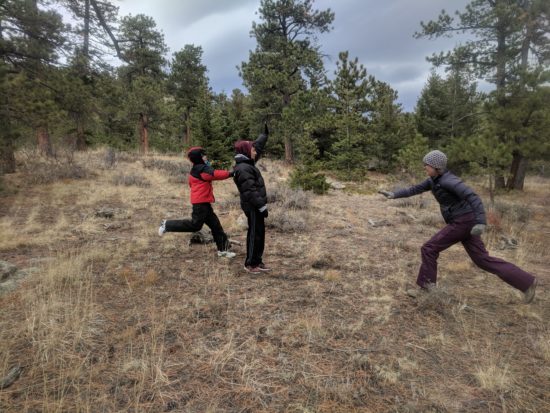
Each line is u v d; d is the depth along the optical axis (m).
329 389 2.27
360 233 6.49
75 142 18.27
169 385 2.29
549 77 11.60
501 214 8.56
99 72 12.02
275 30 20.23
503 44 14.64
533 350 2.77
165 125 23.94
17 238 5.25
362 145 17.17
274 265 4.62
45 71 10.27
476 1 14.20
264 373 2.44
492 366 2.49
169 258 4.77
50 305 3.19
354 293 3.80
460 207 3.49
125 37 27.19
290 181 11.76
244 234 6.07
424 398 2.20
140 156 17.44
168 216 7.09
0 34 9.65
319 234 6.28
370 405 2.14
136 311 3.26
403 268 4.62
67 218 6.65
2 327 2.90
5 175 9.96
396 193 3.87
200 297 3.59
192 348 2.71
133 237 5.69
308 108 17.17
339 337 2.92
